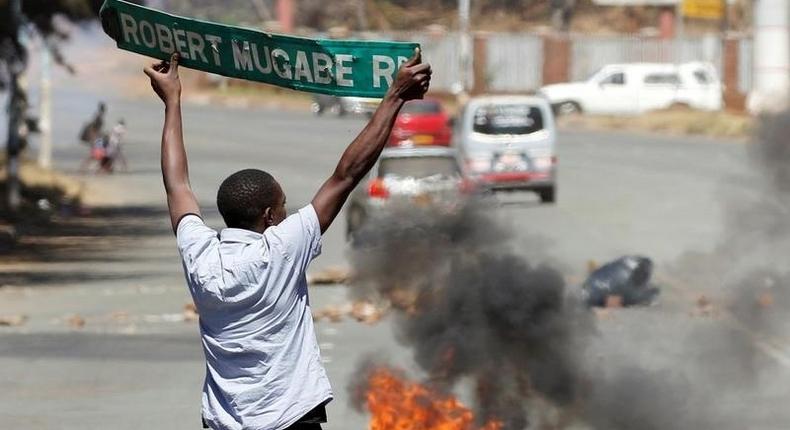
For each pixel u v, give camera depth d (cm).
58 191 6359
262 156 8006
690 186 6109
